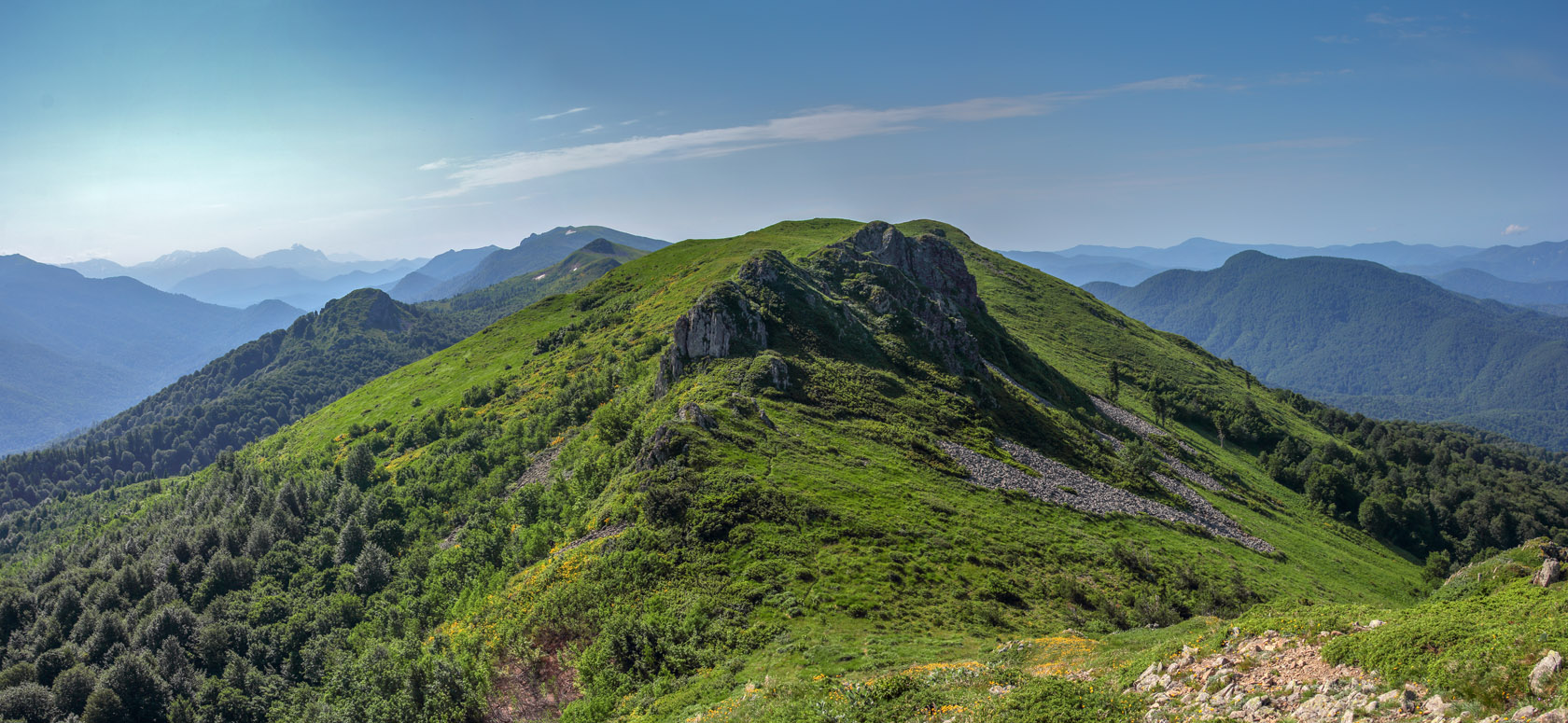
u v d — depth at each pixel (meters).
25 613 129.50
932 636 51.69
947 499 79.69
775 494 70.00
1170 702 25.38
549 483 111.94
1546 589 26.98
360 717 62.34
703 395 96.88
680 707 42.22
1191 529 95.44
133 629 113.50
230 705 91.94
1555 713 16.95
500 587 76.56
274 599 111.00
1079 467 107.50
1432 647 22.12
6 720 95.19
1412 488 176.25
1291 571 93.50
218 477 177.50
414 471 143.38
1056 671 35.84
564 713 48.06
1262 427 189.50
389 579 107.19
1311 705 21.92
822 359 113.38
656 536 64.38
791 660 46.78
